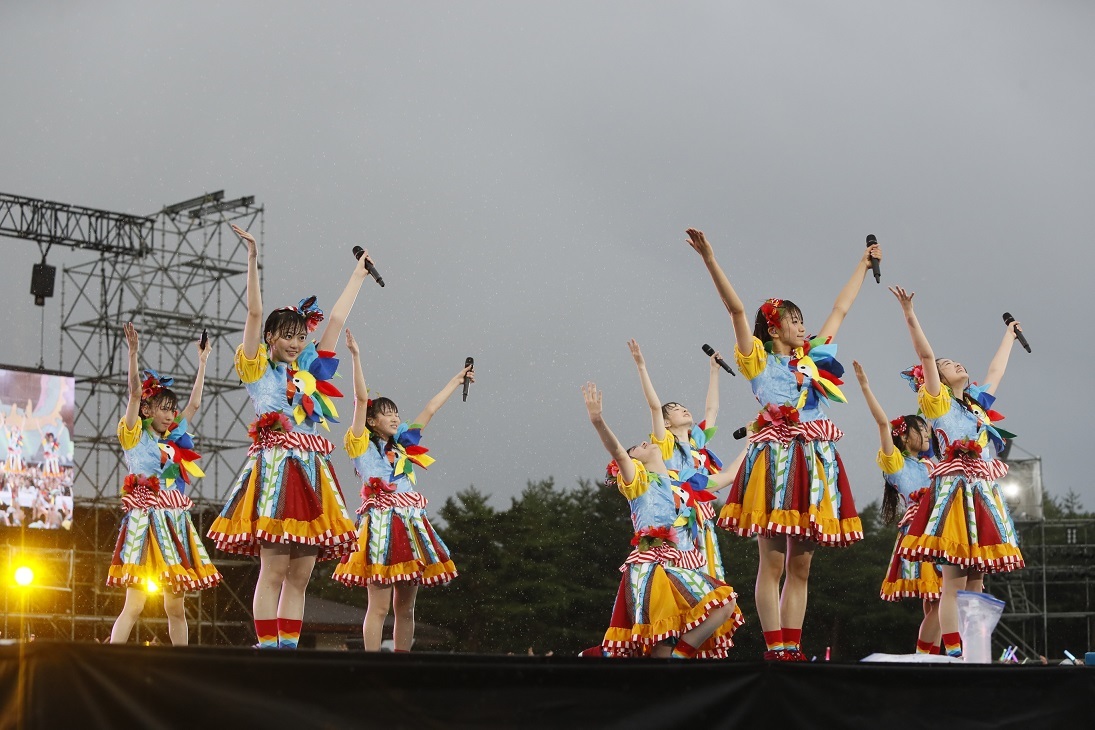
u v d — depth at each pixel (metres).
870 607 22.45
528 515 22.44
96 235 20.97
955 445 7.91
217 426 22.06
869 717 5.00
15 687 3.62
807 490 6.54
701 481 7.65
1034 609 25.70
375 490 8.56
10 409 19.86
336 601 22.77
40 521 19.98
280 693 3.95
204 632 21.80
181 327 22.27
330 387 6.83
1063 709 5.43
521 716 4.33
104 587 21.28
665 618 6.24
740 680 4.75
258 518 6.38
